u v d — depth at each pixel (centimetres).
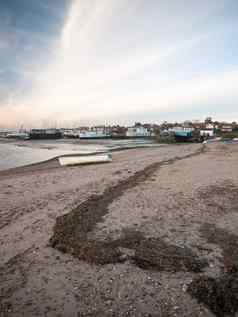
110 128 18712
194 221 690
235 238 581
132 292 394
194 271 446
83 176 1456
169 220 698
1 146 6881
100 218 715
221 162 1925
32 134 13138
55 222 702
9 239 600
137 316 344
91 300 379
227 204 837
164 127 15588
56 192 1060
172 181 1204
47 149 5344
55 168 1988
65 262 489
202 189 1033
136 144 7075
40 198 966
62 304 372
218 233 610
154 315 344
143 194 970
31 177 1471
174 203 852
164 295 384
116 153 3441
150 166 1753
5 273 456
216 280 414
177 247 535
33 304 374
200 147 4128
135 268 460
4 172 1905
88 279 431
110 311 354
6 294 398
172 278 427
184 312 348
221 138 8881
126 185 1131
